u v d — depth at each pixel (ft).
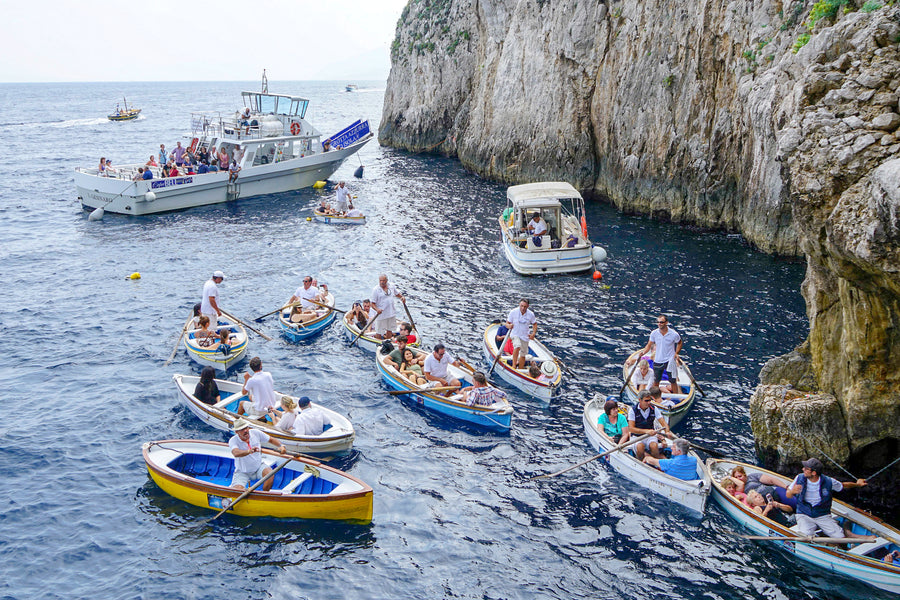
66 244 107.65
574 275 89.61
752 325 71.05
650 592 37.04
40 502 44.60
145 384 61.26
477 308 78.74
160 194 127.44
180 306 80.79
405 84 226.38
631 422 48.47
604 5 125.90
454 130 202.69
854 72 38.45
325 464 46.75
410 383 57.57
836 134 37.91
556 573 38.52
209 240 109.70
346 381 61.72
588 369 62.75
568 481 47.16
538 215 95.96
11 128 318.65
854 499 43.14
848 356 41.29
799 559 39.14
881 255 33.81
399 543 41.01
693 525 42.37
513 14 154.51
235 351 64.39
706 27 102.53
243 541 40.98
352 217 119.24
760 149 93.45
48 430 53.47
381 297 67.05
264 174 141.08
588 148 133.59
